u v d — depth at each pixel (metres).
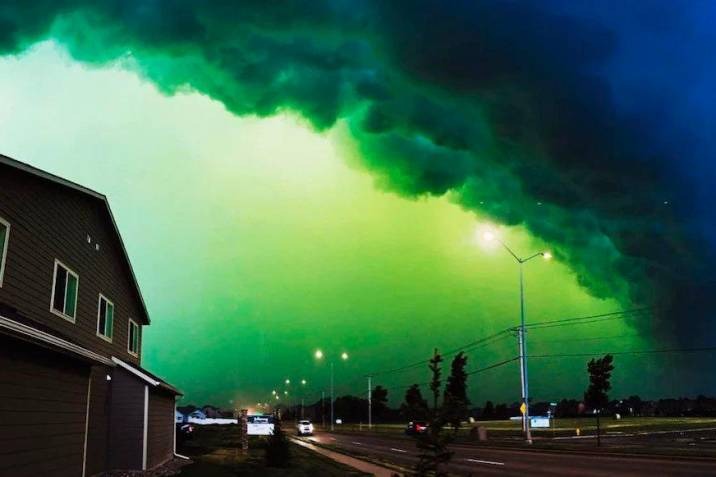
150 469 22.81
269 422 60.34
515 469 23.81
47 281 16.70
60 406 13.69
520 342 40.75
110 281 23.27
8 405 10.91
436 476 8.52
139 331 28.94
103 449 21.27
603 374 41.81
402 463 26.95
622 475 20.67
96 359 14.96
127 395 22.27
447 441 8.56
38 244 16.14
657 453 27.56
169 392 27.77
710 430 53.91
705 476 19.84
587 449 32.16
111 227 22.42
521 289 41.25
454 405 8.68
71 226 18.67
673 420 79.56
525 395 39.75
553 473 22.17
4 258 14.15
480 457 30.30
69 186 17.58
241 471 21.92
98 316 21.55
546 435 51.25
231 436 51.31
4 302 14.11
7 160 14.20
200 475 20.77
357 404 142.25
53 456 13.20
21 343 11.48
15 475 11.18
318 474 21.64
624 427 60.81
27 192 15.55
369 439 55.50
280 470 22.33
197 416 105.75
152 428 23.62
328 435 66.44
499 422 92.00
